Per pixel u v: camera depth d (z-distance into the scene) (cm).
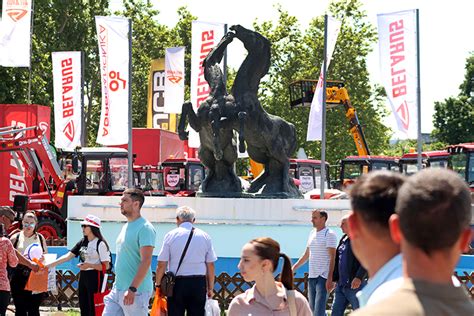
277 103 7169
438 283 334
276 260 750
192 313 1196
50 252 2223
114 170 3428
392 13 2691
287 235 2103
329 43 2812
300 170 4588
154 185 3888
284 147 2184
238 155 2392
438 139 8775
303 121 7150
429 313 323
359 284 1213
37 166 3222
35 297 1448
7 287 1329
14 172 3378
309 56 7219
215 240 2109
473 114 8538
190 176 4000
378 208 397
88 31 6066
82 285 1331
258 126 2122
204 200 2120
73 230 2205
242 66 2128
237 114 2077
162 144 4262
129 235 1107
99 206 2186
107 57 2900
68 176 3362
